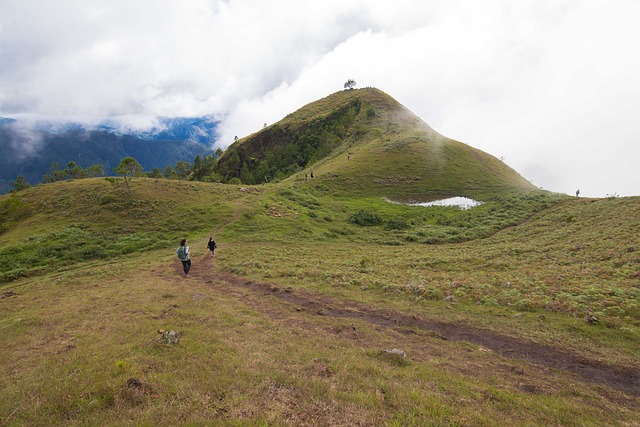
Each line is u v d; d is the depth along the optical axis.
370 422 6.32
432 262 29.50
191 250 34.72
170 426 5.84
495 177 80.94
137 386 7.01
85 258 35.28
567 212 49.34
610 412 8.00
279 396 7.14
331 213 59.34
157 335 10.46
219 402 6.76
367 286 20.27
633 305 14.45
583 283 18.67
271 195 64.75
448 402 7.37
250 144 173.50
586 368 10.36
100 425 5.85
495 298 17.28
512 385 9.03
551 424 7.08
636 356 11.02
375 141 108.56
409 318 14.89
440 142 100.31
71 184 61.00
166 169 149.62
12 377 7.82
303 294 18.47
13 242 40.66
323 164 103.50
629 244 26.28
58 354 9.14
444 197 70.94
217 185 68.56
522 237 41.00
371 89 178.00
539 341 12.29
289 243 40.47
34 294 19.52
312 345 10.71
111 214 48.12
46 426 5.87
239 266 26.66
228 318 12.98
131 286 19.88
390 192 73.75
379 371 8.74
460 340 12.49
